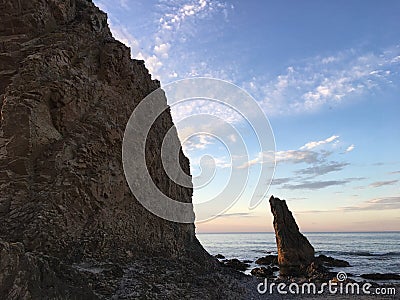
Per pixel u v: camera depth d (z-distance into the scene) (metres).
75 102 23.02
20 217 17.42
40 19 25.88
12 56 23.97
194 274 23.86
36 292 9.33
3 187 18.53
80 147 21.56
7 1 25.53
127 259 20.81
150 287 17.03
